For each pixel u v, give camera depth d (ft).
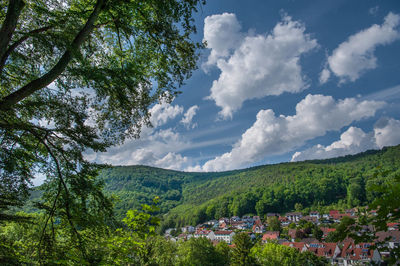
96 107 24.39
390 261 6.30
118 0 18.79
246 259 119.34
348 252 152.25
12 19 14.64
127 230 15.23
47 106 17.56
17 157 15.20
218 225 400.06
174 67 24.14
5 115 15.29
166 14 20.71
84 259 13.69
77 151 17.66
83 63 16.38
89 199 17.03
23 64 17.74
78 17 17.65
